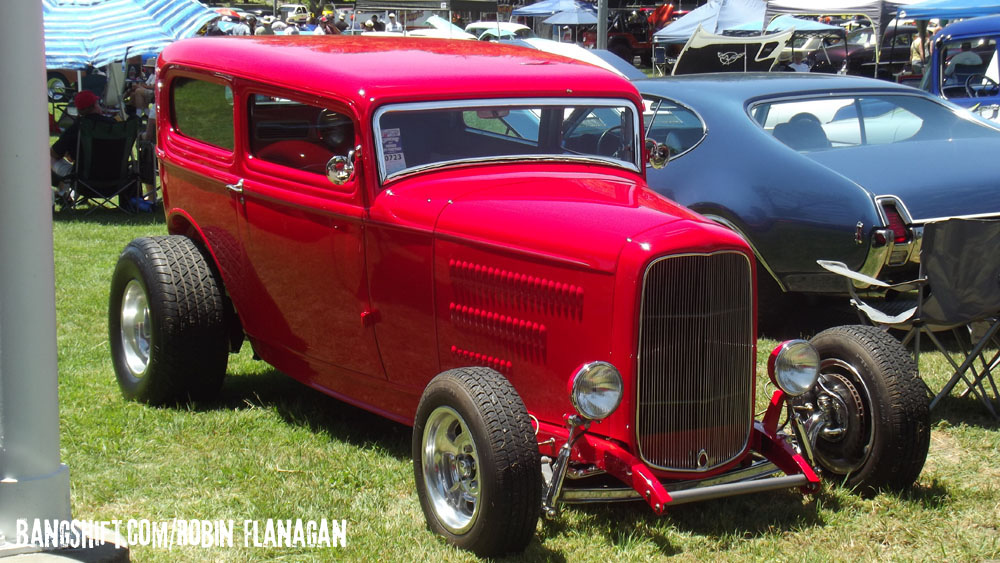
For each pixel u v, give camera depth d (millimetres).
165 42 12844
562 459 3562
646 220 3783
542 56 5102
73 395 5316
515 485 3422
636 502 4074
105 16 12734
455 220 4051
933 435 4910
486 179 4379
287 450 4605
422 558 3576
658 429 3721
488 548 3535
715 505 4066
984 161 6434
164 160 5621
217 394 5262
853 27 26203
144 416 5020
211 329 5027
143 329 5289
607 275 3637
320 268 4562
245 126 4883
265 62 4805
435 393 3684
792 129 6734
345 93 4320
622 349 3621
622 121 4848
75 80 18562
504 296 3918
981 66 11938
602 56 13312
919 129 7008
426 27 29797
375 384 4523
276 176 4711
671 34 23672
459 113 4449
